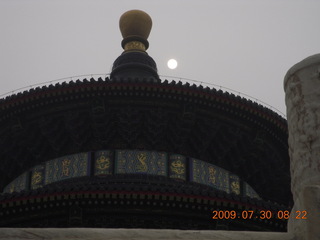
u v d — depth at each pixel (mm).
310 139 8555
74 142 37438
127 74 43500
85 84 34969
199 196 29297
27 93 35406
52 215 30109
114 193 28781
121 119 36375
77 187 28891
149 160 36438
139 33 46188
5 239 7758
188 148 37969
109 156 36406
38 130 37719
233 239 8055
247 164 39562
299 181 8508
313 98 8766
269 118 36875
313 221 7684
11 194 29422
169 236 8023
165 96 35531
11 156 39000
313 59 8945
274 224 30938
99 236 7953
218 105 35875
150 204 29625
